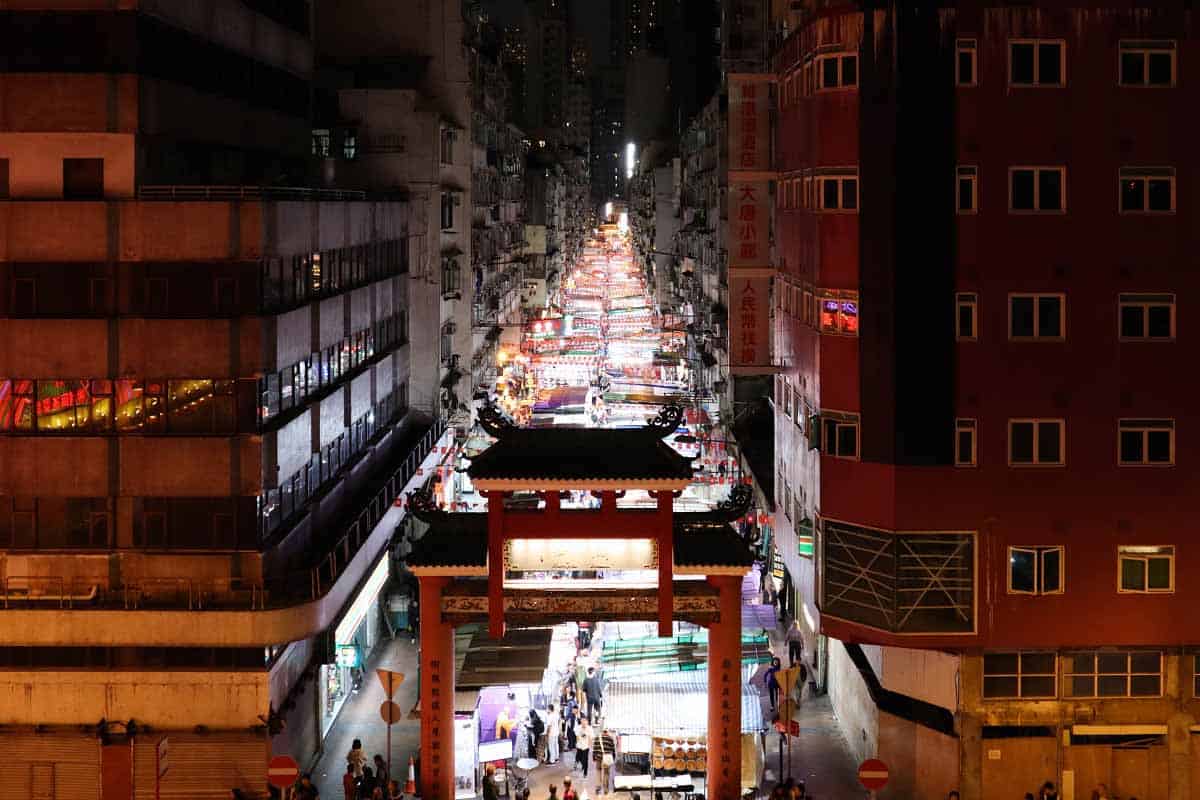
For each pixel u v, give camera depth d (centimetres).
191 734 3647
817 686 4994
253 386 3750
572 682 4753
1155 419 3756
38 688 3656
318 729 4316
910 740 3909
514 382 10294
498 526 3672
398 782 4006
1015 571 3747
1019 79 3728
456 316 7925
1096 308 3744
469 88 8012
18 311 3722
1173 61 3725
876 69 3747
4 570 3725
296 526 4131
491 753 3941
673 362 12006
